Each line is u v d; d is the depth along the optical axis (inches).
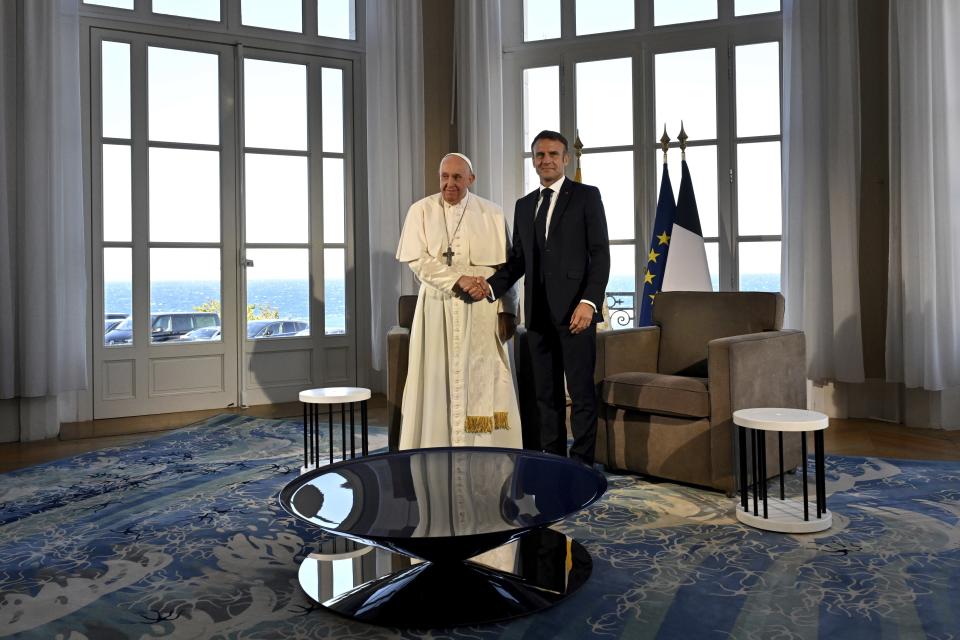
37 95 164.1
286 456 143.7
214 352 199.5
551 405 124.9
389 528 67.4
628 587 79.7
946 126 160.4
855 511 104.7
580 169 190.9
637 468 123.1
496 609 73.4
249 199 203.8
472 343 126.2
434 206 128.8
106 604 77.0
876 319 175.3
